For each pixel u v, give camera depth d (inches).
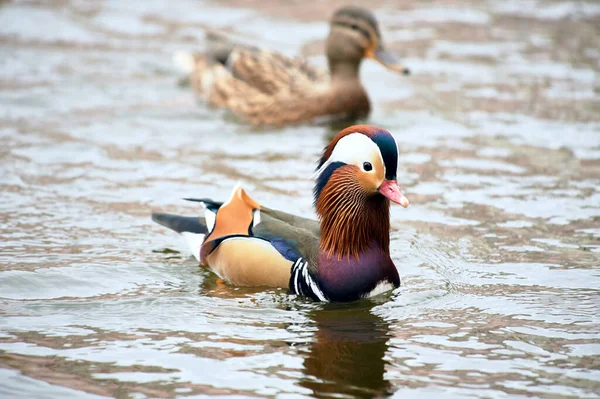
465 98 791.7
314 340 390.9
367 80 861.2
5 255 476.7
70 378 354.3
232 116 772.0
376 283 437.1
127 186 588.4
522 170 626.2
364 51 748.6
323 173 440.8
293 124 752.3
